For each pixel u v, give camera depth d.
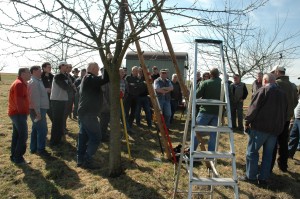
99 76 6.06
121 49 5.49
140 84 9.81
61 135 7.88
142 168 6.49
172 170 6.42
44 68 8.36
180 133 10.17
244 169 6.75
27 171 6.12
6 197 5.14
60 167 6.38
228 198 5.34
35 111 6.59
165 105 10.00
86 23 5.17
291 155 7.73
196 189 5.60
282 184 6.12
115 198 5.16
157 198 5.20
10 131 9.14
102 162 6.79
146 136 9.34
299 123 7.47
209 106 6.51
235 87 11.02
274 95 5.66
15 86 6.12
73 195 5.24
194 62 4.50
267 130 5.71
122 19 5.30
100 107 6.22
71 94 9.03
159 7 4.67
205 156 4.11
